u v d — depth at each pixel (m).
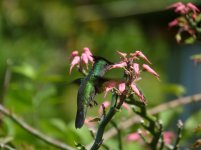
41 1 18.05
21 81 12.87
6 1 17.55
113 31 16.55
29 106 8.51
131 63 4.60
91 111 11.33
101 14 16.91
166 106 8.13
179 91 9.20
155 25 14.80
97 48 16.95
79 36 17.31
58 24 17.81
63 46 17.44
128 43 15.96
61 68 16.94
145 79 15.50
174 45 14.31
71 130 8.07
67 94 15.55
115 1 16.23
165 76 15.25
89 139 8.08
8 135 7.82
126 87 4.60
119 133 6.33
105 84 4.55
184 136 7.98
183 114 12.28
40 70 9.01
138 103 5.77
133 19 15.55
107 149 5.68
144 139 5.98
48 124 8.19
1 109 7.24
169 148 5.97
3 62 15.69
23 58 16.44
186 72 14.12
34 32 17.64
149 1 14.40
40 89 9.69
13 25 17.42
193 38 6.25
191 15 6.12
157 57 15.34
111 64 4.67
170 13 13.87
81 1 17.89
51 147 7.61
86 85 4.57
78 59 5.22
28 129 7.22
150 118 5.90
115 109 4.73
